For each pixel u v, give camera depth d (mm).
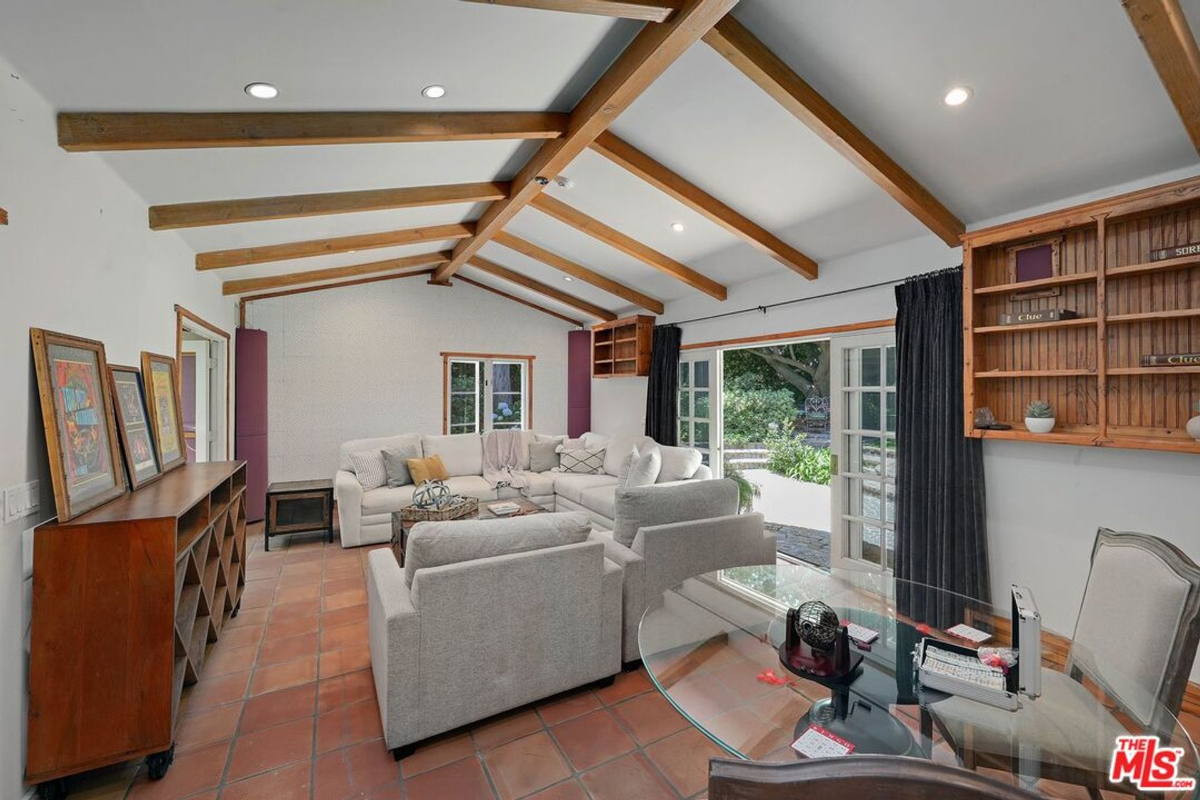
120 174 2609
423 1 1755
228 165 2760
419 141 2717
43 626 1769
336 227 4297
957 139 2553
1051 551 2783
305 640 2994
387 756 2041
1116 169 2455
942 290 3168
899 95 2371
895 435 3592
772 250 3926
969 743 1360
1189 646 1435
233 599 3238
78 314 2209
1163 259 2229
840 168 3033
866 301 3773
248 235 3947
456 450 5949
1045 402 2754
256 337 5598
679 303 5898
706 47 2396
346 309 6594
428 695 2061
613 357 6914
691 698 1706
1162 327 2359
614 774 1952
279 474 6238
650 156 3363
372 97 2389
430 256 6254
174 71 1934
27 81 1835
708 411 5551
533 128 2887
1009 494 2951
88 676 1813
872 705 1577
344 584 3854
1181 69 1810
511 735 2172
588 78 2623
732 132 2957
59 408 1944
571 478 5590
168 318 3408
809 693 1720
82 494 1999
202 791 1858
